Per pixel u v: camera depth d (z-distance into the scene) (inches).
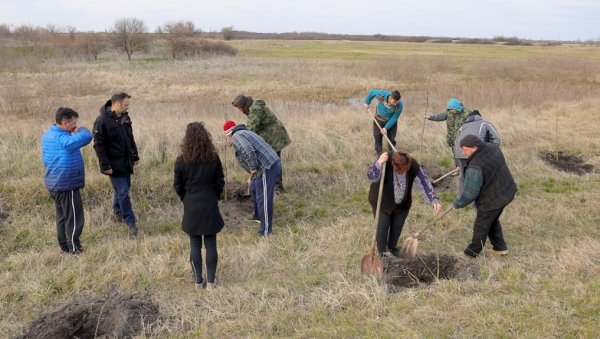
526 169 348.5
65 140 212.8
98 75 1088.8
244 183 318.7
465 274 205.0
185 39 1699.1
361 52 2023.9
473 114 268.7
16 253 231.9
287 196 306.7
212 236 195.2
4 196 274.5
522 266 206.2
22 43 1734.7
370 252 205.8
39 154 325.4
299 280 200.8
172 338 163.0
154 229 262.8
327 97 851.4
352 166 349.4
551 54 1828.2
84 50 1578.5
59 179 215.6
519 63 1263.5
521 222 260.1
